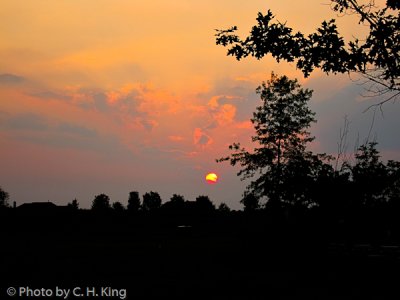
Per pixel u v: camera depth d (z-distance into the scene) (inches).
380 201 1051.3
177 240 2167.8
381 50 364.2
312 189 1122.7
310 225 1160.8
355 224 1069.8
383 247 939.3
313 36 374.9
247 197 1705.2
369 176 1024.2
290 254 1152.8
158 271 952.3
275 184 1605.6
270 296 663.1
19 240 2006.6
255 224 1481.3
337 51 370.6
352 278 842.8
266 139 1827.0
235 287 737.0
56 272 884.6
